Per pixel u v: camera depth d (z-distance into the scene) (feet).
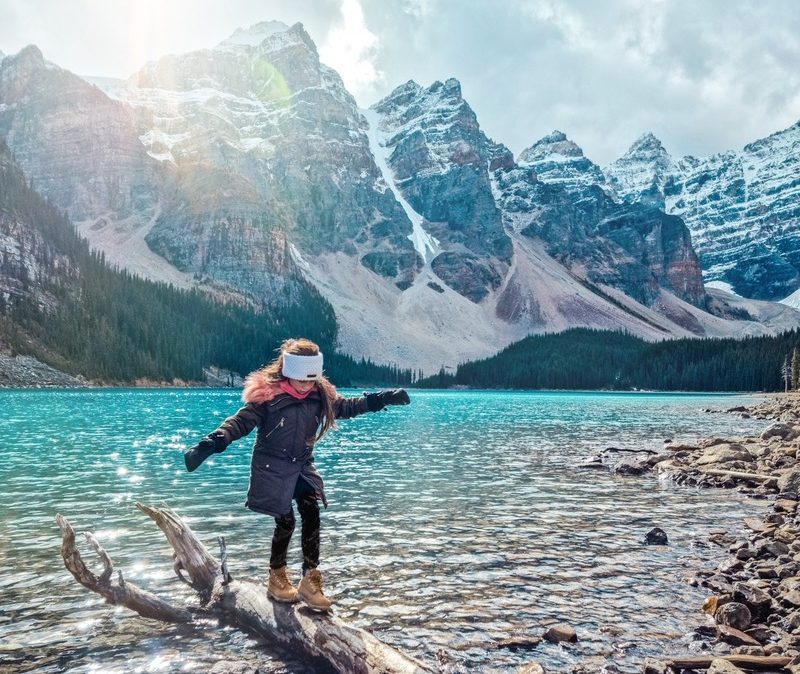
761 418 217.77
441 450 102.83
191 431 129.80
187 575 31.53
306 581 22.49
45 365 459.73
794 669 21.97
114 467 75.05
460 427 165.07
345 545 39.09
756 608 27.73
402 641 24.58
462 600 29.32
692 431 152.46
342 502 54.49
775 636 25.64
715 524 47.11
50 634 24.35
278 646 22.81
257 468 21.65
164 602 25.62
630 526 45.96
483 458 91.04
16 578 31.63
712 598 28.50
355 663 19.79
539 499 57.16
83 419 163.53
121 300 643.86
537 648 24.22
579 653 23.85
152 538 39.93
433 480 68.59
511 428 161.17
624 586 31.71
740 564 34.99
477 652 23.72
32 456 85.66
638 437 132.67
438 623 26.50
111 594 24.64
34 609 27.14
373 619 26.78
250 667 21.38
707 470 71.31
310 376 21.57
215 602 25.71
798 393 518.78
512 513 50.34
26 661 21.93
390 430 152.66
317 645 21.12
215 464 79.66
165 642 23.44
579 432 147.33
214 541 39.63
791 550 37.63
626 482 68.54
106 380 492.54
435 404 360.89
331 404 22.18
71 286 616.80
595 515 50.01
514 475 73.00
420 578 32.50
